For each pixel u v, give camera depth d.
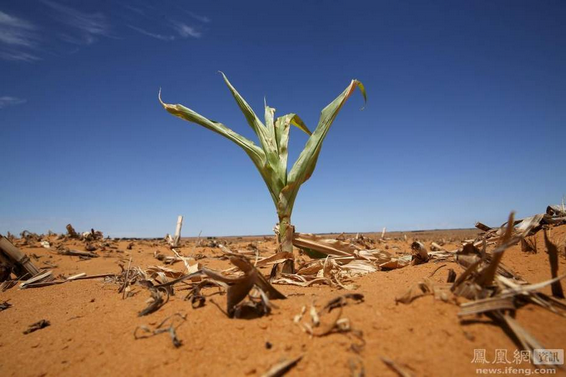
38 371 0.30
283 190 0.52
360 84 0.56
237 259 0.33
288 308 0.33
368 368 0.23
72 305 0.50
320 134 0.54
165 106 0.55
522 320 0.27
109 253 1.25
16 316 0.47
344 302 0.32
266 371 0.24
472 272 0.32
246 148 0.55
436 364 0.23
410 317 0.29
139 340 0.32
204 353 0.28
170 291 0.46
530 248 0.56
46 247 1.28
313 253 0.62
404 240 1.59
